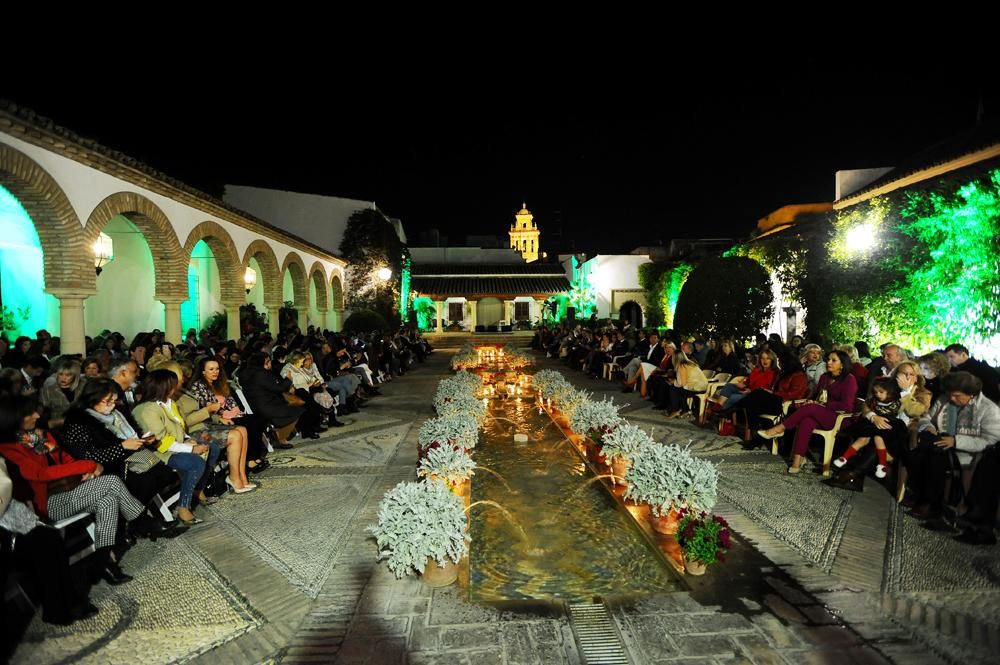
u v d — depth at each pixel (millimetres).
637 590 4012
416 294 36375
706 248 28984
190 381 6719
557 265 39875
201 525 5414
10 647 3455
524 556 4547
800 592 3959
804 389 7828
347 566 4488
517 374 17469
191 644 3473
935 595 3926
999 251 9086
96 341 11992
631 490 5168
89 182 8812
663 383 10883
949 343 10180
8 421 4172
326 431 9680
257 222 15797
